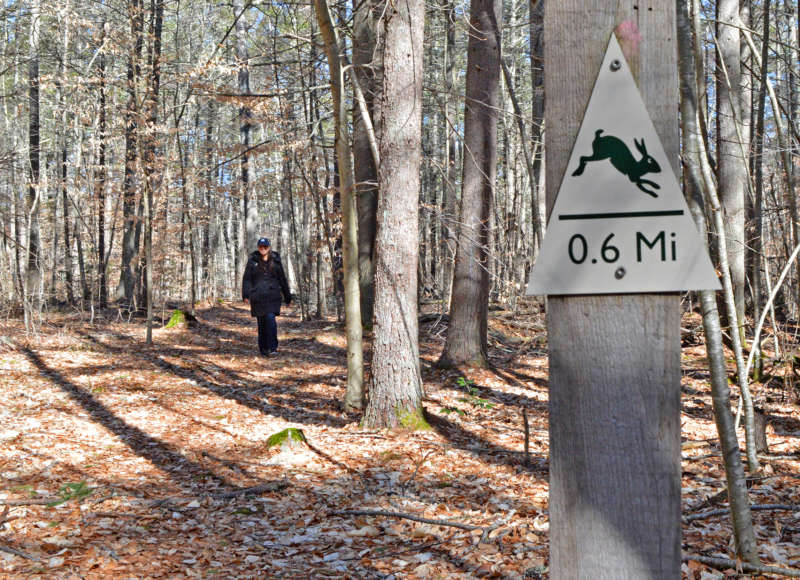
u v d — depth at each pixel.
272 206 34.78
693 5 3.80
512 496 5.18
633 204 1.76
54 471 5.42
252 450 6.43
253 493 5.20
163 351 12.27
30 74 17.09
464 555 4.02
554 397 1.80
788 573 3.39
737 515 3.49
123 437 6.74
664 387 1.73
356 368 8.01
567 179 1.80
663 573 1.72
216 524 4.53
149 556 3.89
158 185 15.56
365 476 5.71
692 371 9.94
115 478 5.40
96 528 4.25
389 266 7.16
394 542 4.31
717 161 8.63
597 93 1.78
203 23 27.61
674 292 1.73
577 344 1.78
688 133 3.09
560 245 1.80
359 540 4.34
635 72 1.77
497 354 11.90
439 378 10.03
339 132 7.25
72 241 27.09
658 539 1.72
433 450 6.45
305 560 3.99
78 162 20.39
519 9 18.94
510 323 13.67
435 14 12.25
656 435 1.73
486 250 10.13
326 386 9.72
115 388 8.91
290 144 13.38
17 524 4.20
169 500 4.90
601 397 1.76
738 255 9.64
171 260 26.00
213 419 7.70
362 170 13.13
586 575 1.77
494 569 3.79
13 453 5.80
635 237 1.76
